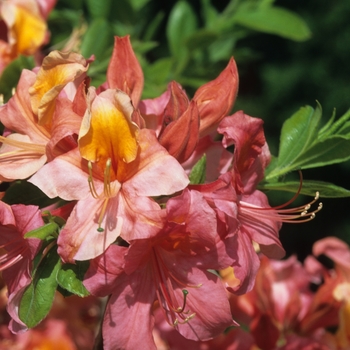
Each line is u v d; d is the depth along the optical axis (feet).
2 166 1.28
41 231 1.18
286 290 1.67
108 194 1.20
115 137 1.21
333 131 1.40
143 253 1.19
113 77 1.32
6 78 1.56
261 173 1.34
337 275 1.66
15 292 1.20
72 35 1.84
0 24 1.69
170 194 1.23
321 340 1.65
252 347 1.62
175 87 1.25
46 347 1.84
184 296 1.20
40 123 1.26
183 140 1.22
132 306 1.21
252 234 1.30
